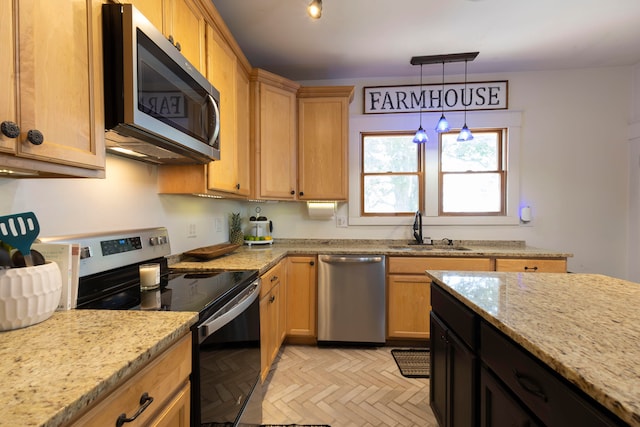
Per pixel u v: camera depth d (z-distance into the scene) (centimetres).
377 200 315
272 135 259
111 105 98
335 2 196
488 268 241
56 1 79
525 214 291
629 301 105
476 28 225
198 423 96
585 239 291
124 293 124
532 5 200
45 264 88
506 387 90
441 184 307
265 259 202
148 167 168
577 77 290
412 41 241
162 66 114
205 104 148
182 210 202
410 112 304
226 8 201
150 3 121
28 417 46
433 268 246
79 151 86
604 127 288
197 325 98
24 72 70
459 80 301
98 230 135
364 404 178
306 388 193
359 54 260
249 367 144
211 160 165
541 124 294
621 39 240
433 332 153
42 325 83
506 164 297
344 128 278
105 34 98
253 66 281
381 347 254
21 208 103
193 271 167
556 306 100
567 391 64
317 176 280
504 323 84
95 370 59
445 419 136
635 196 279
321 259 250
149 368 73
